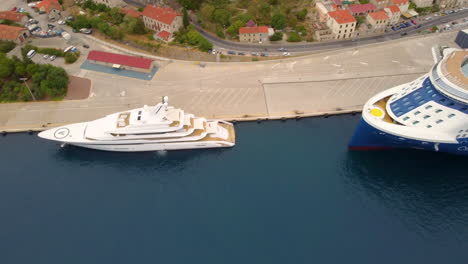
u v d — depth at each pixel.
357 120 106.62
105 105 112.88
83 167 94.56
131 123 90.94
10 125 106.94
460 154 91.69
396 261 72.31
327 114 107.56
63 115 109.81
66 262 73.94
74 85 120.12
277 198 84.88
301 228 78.56
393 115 87.62
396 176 90.19
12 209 84.00
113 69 126.50
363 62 126.75
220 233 78.25
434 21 149.00
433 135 83.69
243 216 81.31
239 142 100.31
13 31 136.25
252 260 73.25
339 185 87.75
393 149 97.06
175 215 82.12
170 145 96.56
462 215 80.69
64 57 131.12
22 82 120.19
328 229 78.31
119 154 98.25
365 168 92.38
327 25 144.62
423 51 131.00
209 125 100.38
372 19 139.62
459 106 80.00
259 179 89.50
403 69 123.06
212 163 94.44
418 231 77.69
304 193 85.94
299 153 96.38
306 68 124.88
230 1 160.50
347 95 113.69
